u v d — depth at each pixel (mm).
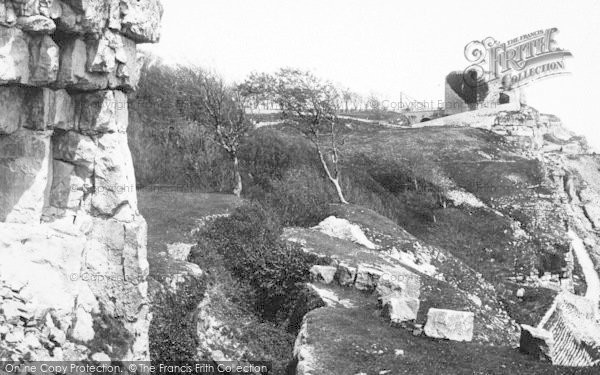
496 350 20219
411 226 52156
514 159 70500
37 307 14734
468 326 21125
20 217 15664
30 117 15500
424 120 94312
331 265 28234
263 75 61000
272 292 27531
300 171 47562
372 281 26594
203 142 44094
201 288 23797
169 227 29016
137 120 44156
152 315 20391
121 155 17828
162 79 48531
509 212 58062
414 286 28875
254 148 47906
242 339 23719
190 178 41562
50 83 15148
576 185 84000
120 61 16969
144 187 38688
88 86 16391
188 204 32875
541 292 43219
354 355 19328
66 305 15766
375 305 24469
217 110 42500
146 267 18281
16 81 14078
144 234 18375
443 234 51812
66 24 14820
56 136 17172
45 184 15984
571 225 68188
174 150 43500
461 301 31188
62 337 15297
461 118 85375
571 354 33969
